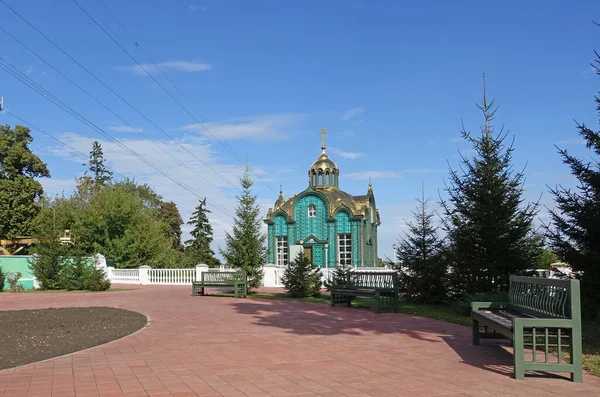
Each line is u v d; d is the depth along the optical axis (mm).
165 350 9258
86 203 49875
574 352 6773
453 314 15281
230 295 24016
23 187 46406
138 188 69688
